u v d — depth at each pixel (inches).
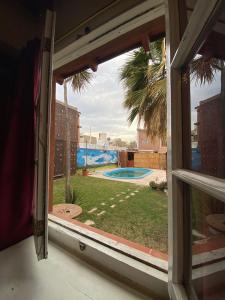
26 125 60.6
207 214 26.3
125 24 46.6
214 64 23.8
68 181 174.9
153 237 100.3
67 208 133.6
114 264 40.6
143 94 155.9
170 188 32.7
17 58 66.3
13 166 58.1
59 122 233.1
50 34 43.6
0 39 63.3
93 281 39.0
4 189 55.5
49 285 37.9
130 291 36.4
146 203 154.4
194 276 29.2
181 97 32.2
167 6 33.6
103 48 57.9
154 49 135.5
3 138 62.8
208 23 21.8
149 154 361.4
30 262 45.5
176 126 32.1
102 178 265.7
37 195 44.1
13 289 36.7
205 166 26.3
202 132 27.5
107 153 401.1
